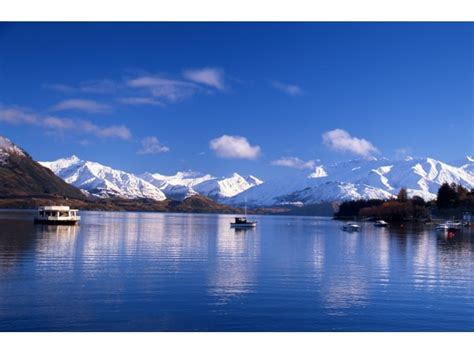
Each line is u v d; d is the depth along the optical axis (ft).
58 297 155.02
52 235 420.36
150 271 212.02
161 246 347.15
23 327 125.29
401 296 167.02
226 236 497.87
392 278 204.64
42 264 227.61
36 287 169.78
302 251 328.70
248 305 150.10
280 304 152.25
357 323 134.51
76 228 552.82
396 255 307.99
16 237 384.68
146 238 431.84
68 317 133.90
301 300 158.10
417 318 140.05
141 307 145.18
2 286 170.60
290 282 190.19
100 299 153.58
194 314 139.44
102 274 200.64
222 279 193.88
